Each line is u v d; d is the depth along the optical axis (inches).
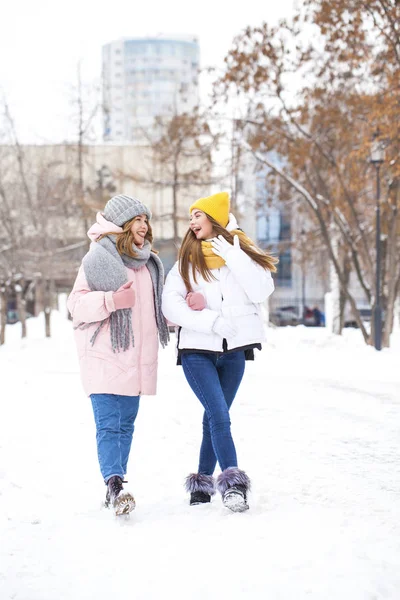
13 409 486.0
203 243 263.4
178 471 315.6
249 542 211.3
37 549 214.8
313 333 1581.0
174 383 616.1
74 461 336.2
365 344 1217.4
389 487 284.8
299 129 1207.6
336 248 1571.1
